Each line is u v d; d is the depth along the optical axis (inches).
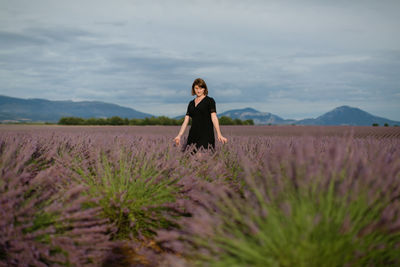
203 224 64.1
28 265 67.8
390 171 68.8
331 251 55.1
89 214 83.9
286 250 56.1
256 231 57.7
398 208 62.6
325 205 62.1
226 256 60.0
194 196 100.7
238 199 75.7
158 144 153.3
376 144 136.5
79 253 71.0
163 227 98.7
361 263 55.9
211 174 120.4
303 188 63.2
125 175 116.9
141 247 88.8
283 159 79.6
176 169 118.3
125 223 98.4
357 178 67.4
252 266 56.4
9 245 69.6
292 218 58.9
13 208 74.5
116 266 77.0
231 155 151.9
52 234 73.2
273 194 71.0
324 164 68.7
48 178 88.3
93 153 140.5
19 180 84.4
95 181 111.5
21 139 160.2
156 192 107.1
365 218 61.2
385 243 59.4
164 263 78.0
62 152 153.3
